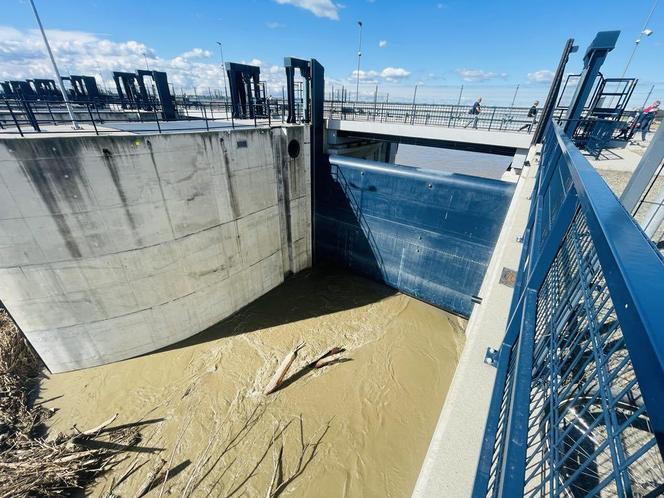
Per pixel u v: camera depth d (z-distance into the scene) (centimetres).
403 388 1500
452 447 384
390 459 1226
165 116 2336
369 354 1680
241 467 1186
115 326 1525
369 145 2809
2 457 1129
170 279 1593
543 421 263
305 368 1591
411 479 1168
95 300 1433
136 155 1322
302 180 2142
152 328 1628
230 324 1884
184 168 1473
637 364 87
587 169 290
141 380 1523
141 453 1225
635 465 331
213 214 1655
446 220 1808
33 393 1430
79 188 1241
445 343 1766
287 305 2050
